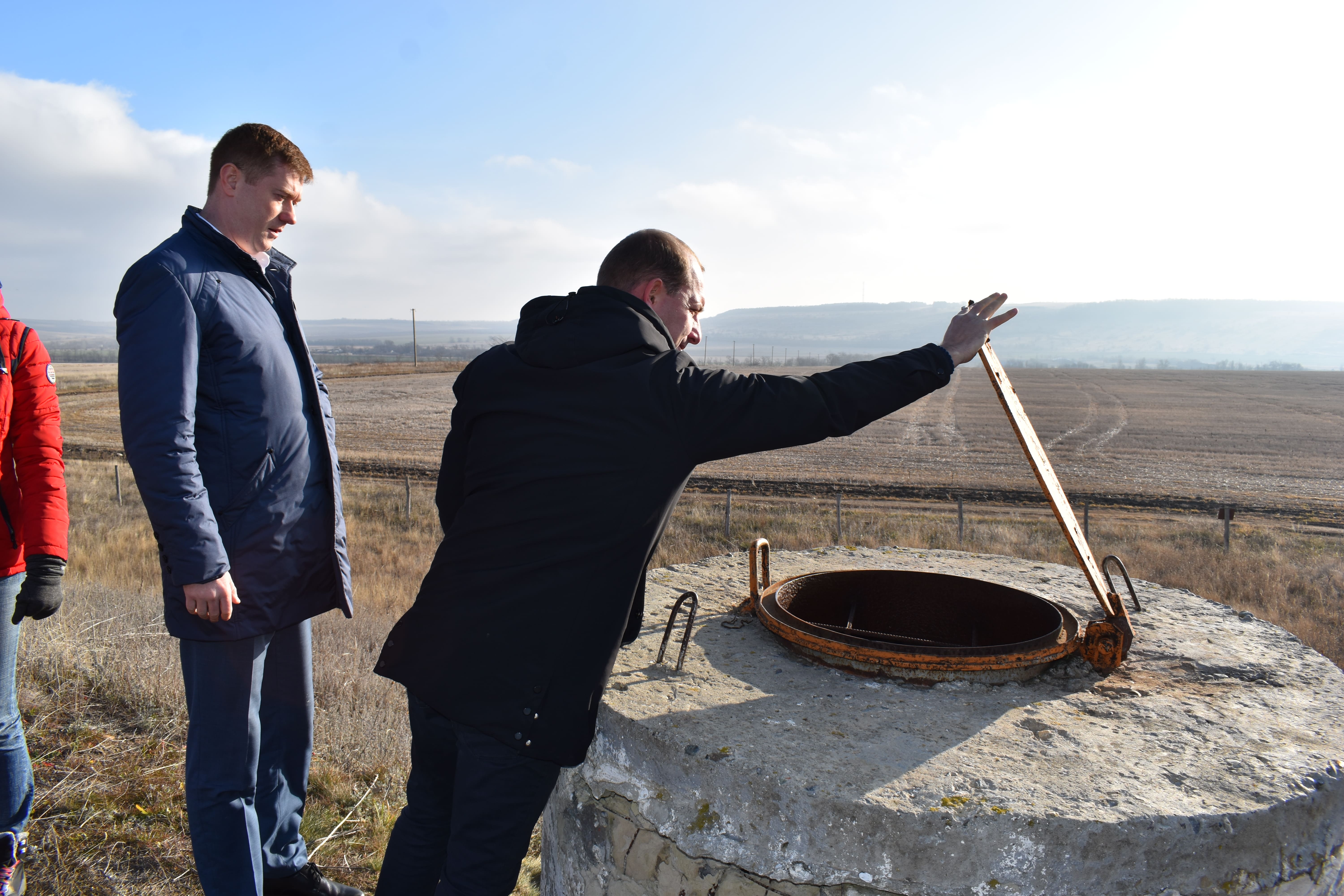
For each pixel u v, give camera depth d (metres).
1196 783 1.65
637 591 1.90
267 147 1.90
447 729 1.64
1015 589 2.65
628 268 1.71
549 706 1.48
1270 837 1.58
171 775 2.98
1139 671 2.28
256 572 1.86
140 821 2.69
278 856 2.14
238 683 1.85
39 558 1.95
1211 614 2.83
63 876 2.36
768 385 1.50
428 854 1.77
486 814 1.54
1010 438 36.06
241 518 1.84
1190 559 13.49
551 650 1.48
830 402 1.50
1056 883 1.52
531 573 1.49
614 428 1.49
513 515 1.51
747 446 1.50
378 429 34.84
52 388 2.07
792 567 3.34
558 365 1.56
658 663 2.24
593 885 1.97
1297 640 2.57
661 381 1.50
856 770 1.68
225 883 1.83
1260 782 1.66
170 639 4.59
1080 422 44.75
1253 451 32.75
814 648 2.23
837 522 16.23
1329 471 27.16
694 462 1.53
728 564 3.41
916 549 3.78
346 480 21.17
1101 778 1.67
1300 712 2.02
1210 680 2.23
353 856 2.80
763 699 2.02
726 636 2.49
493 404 1.61
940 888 1.54
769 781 1.64
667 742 1.78
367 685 4.62
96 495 16.62
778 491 21.34
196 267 1.79
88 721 3.37
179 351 1.70
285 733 2.13
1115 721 1.95
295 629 2.11
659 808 1.81
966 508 19.31
